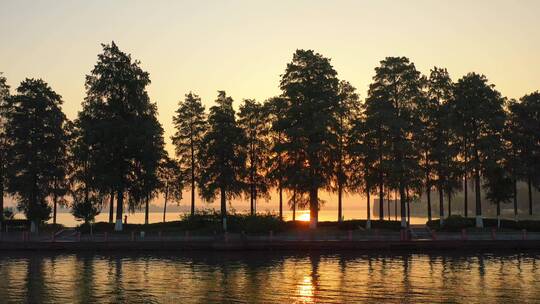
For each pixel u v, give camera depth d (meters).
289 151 52.47
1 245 45.00
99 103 53.25
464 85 55.09
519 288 25.70
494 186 56.09
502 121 53.53
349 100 59.81
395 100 53.69
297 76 52.97
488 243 43.88
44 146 54.59
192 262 36.97
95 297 24.12
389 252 42.72
